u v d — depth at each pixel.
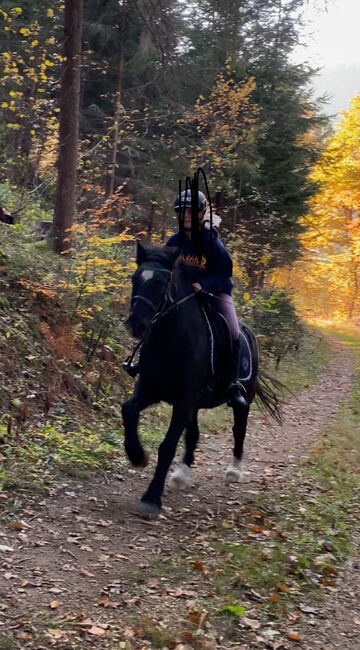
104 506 6.15
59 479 6.55
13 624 3.97
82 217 16.50
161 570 4.97
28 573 4.64
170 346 5.91
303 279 44.66
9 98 15.36
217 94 21.41
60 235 13.41
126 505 6.28
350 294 46.56
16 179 16.75
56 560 4.92
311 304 46.88
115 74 23.94
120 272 11.50
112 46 23.44
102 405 9.13
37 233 14.32
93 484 6.66
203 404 6.91
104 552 5.19
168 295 5.83
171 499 6.75
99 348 10.45
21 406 7.60
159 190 21.86
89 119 24.09
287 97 24.19
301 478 8.18
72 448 7.26
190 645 4.04
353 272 45.69
